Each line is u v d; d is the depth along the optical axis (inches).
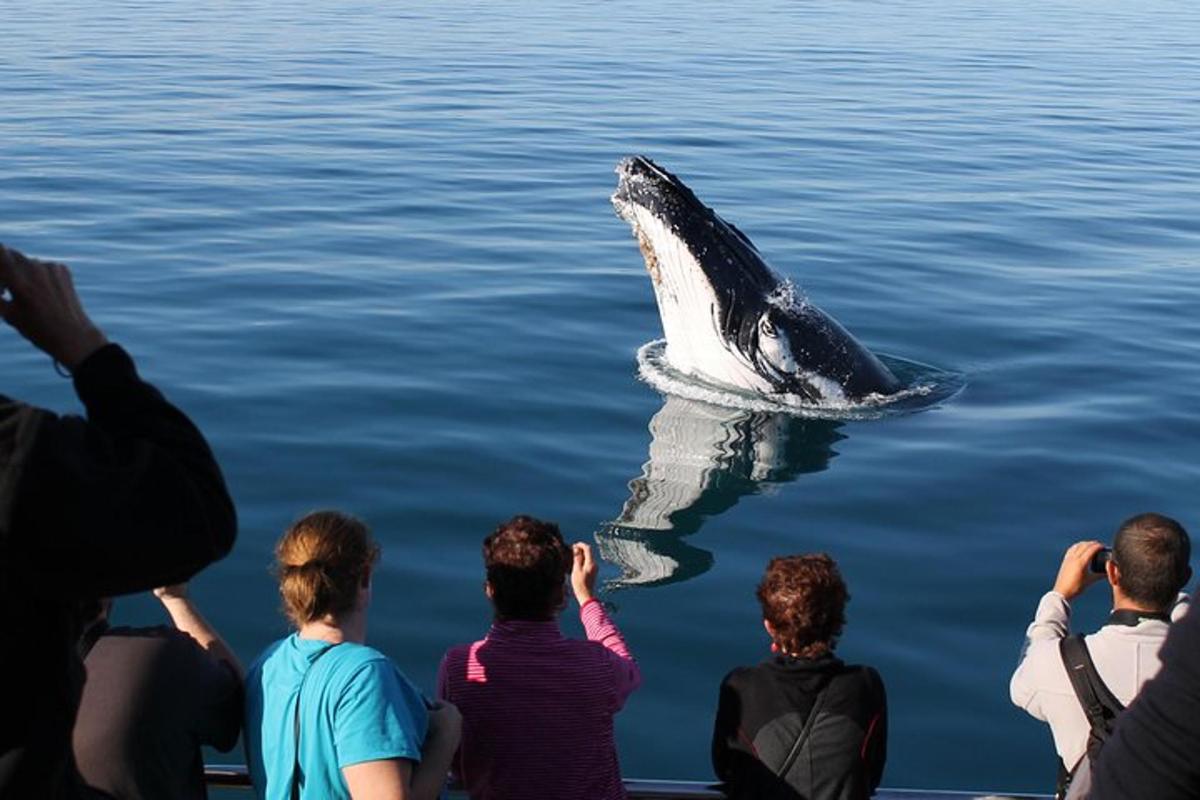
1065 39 1909.4
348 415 489.4
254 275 660.1
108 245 706.8
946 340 611.2
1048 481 460.4
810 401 526.3
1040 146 1103.6
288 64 1373.0
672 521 421.4
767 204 862.5
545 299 640.4
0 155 916.6
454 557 391.9
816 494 445.4
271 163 920.9
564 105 1192.8
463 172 916.0
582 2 2165.4
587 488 442.3
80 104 1109.1
